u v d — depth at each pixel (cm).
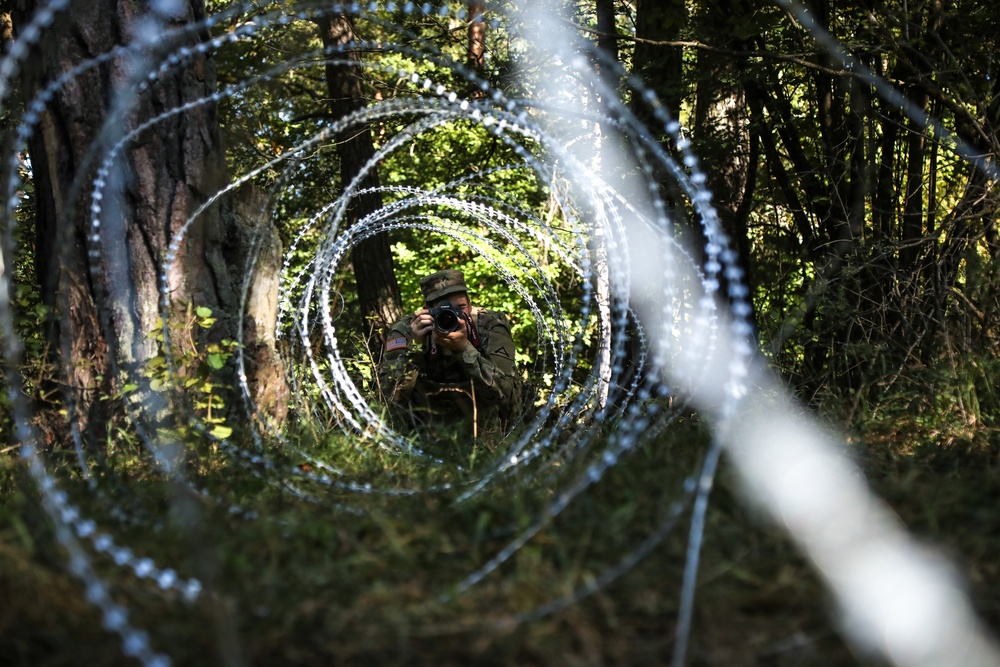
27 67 532
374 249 1076
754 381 559
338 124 436
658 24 751
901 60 608
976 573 249
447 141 1281
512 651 218
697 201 335
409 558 275
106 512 340
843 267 601
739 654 215
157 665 192
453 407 603
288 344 582
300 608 239
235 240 559
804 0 670
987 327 554
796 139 734
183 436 448
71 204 344
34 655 218
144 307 521
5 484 400
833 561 257
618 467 361
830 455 373
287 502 362
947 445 423
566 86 830
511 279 630
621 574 255
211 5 1018
